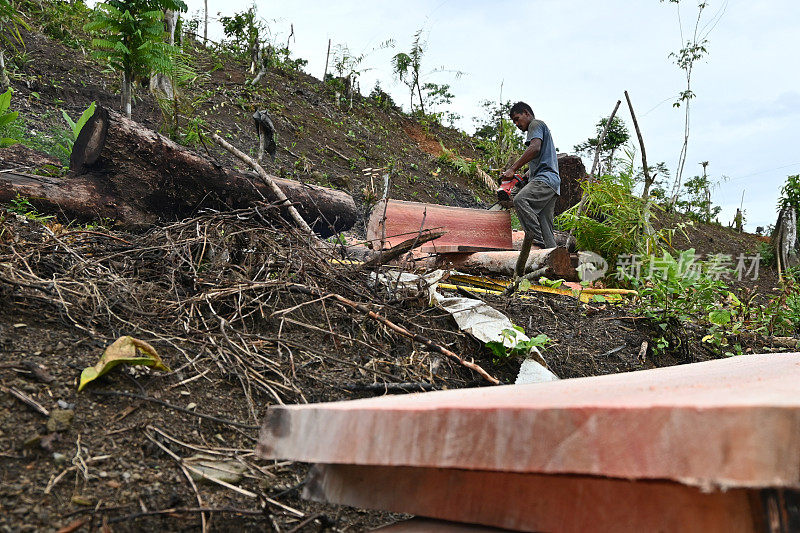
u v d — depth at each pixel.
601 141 9.35
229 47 17.39
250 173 5.36
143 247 2.93
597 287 6.03
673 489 0.91
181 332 2.32
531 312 4.07
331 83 17.89
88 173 4.80
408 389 2.49
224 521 1.53
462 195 14.26
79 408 1.70
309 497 1.33
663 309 4.35
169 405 1.85
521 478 1.08
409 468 1.20
